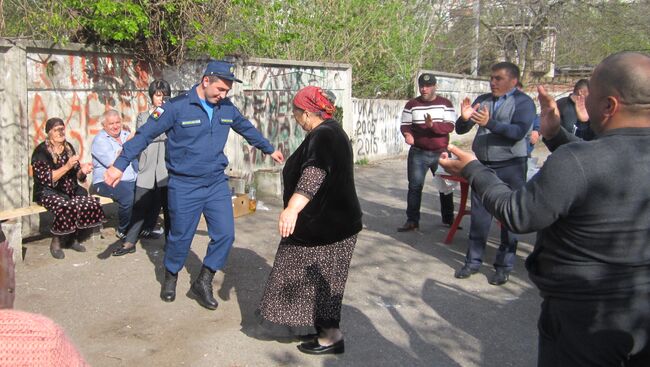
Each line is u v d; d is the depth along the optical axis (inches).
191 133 190.2
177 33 323.0
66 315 191.3
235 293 213.9
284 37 480.7
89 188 290.2
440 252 272.5
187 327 185.0
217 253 197.9
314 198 156.0
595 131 96.3
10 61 249.3
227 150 366.6
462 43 913.5
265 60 394.6
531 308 208.7
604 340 88.4
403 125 303.0
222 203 197.9
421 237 297.4
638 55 92.0
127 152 186.1
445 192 301.4
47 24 270.5
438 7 757.9
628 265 87.7
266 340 177.6
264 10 462.0
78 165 257.3
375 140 563.8
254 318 193.0
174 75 337.1
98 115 294.7
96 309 196.7
